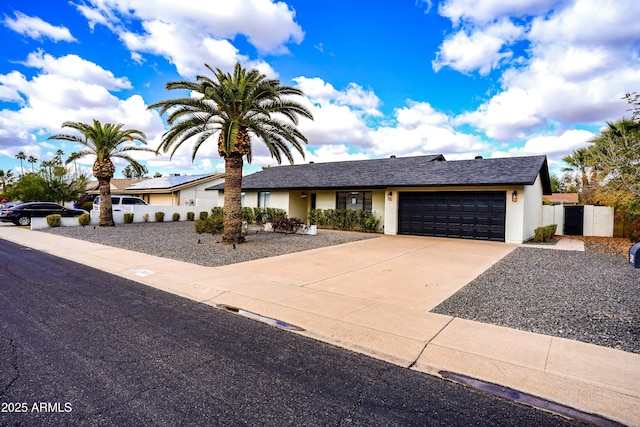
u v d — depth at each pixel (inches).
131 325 196.2
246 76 483.2
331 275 328.5
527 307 231.8
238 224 517.7
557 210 739.4
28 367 141.7
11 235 636.7
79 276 321.1
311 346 173.5
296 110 503.2
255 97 490.0
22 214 856.9
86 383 130.0
